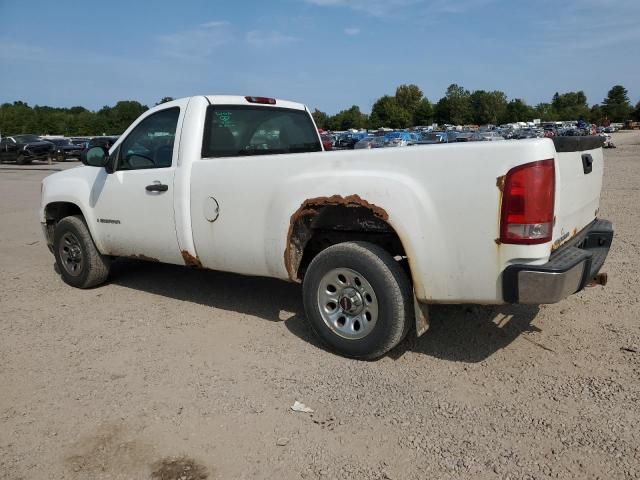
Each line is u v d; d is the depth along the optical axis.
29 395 3.60
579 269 3.35
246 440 3.04
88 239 5.76
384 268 3.70
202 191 4.61
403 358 4.00
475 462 2.78
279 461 2.85
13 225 10.57
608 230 4.29
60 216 6.25
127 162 5.31
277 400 3.46
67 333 4.67
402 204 3.54
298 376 3.77
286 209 4.07
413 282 3.63
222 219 4.51
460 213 3.38
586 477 2.65
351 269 3.84
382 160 3.65
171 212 4.85
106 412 3.37
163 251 5.05
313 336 4.46
